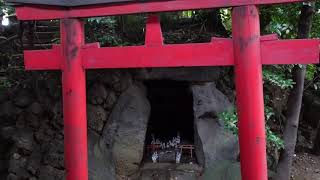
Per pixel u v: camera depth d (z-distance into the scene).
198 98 5.71
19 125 6.42
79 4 3.68
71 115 3.86
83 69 3.87
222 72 5.94
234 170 5.33
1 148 6.64
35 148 6.18
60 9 3.78
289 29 4.85
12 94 6.59
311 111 7.90
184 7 3.42
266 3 3.23
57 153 5.86
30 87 6.44
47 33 7.05
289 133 5.38
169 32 6.32
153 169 5.79
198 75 5.65
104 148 5.79
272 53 3.31
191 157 6.11
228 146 5.62
